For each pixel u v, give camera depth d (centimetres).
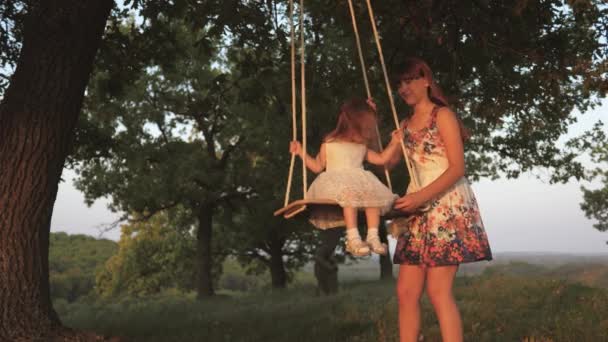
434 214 379
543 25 920
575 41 941
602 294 970
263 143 2533
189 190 2633
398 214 391
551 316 778
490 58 966
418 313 400
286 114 2139
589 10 812
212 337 758
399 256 400
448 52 972
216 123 2736
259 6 992
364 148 404
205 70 2558
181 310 1323
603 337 599
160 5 987
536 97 1069
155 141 2700
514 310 863
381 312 862
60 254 8475
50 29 690
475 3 891
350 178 377
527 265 3891
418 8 941
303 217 391
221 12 942
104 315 1230
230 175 2689
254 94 1155
